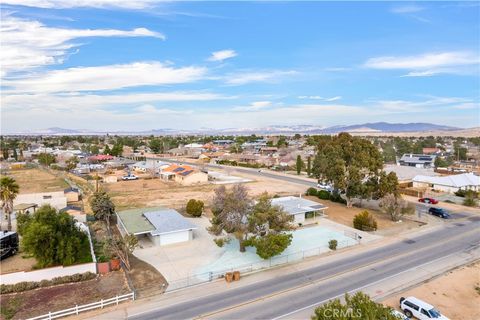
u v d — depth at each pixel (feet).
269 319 77.66
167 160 482.28
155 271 105.81
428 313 75.00
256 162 428.97
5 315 79.82
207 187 268.41
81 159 426.92
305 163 400.26
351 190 185.88
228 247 128.06
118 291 92.12
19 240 128.88
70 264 102.47
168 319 78.07
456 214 179.42
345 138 196.44
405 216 174.60
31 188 241.14
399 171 274.57
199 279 100.01
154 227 135.33
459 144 649.20
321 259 115.34
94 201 160.35
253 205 122.21
